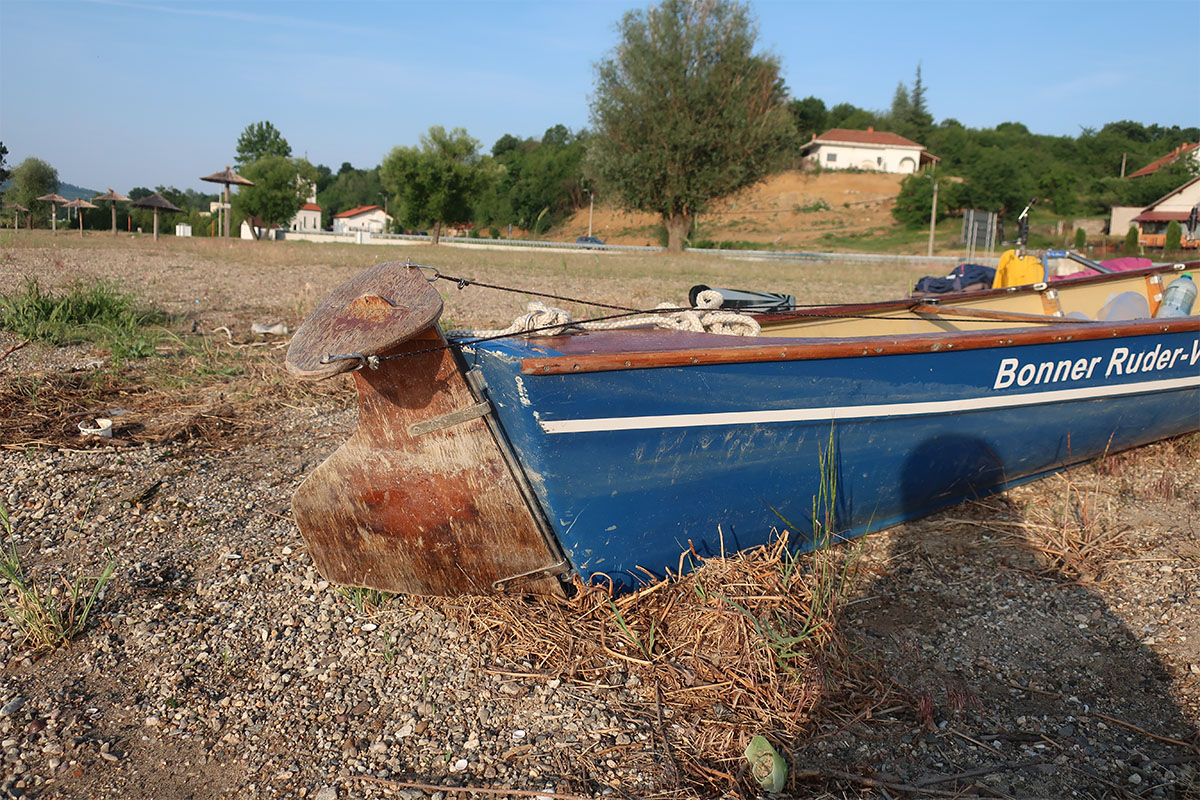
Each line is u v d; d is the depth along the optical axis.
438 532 3.96
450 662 3.63
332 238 63.69
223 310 13.27
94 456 5.92
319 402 7.50
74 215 66.94
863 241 64.50
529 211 86.31
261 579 4.28
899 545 4.92
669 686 3.48
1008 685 3.58
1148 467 6.17
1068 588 4.36
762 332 5.80
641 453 3.92
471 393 3.75
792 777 3.01
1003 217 65.31
